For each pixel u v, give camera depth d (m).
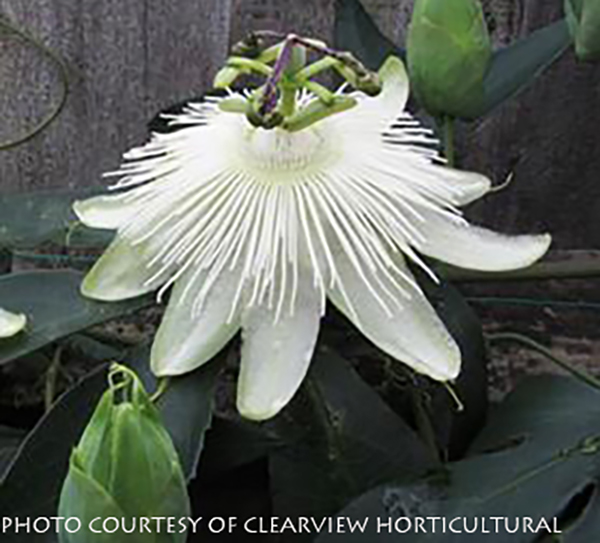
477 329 0.23
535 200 0.29
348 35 0.26
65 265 0.29
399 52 0.26
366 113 0.21
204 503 0.24
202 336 0.20
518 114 0.28
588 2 0.21
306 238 0.20
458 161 0.29
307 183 0.20
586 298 0.29
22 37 0.28
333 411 0.22
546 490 0.20
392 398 0.26
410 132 0.22
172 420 0.20
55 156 0.29
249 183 0.20
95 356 0.27
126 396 0.17
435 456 0.23
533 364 0.29
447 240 0.21
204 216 0.20
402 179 0.20
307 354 0.19
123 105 0.29
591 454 0.21
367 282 0.19
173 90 0.29
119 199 0.22
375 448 0.22
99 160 0.29
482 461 0.21
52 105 0.29
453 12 0.21
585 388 0.22
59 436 0.20
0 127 0.29
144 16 0.28
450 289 0.23
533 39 0.25
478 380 0.23
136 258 0.21
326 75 0.28
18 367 0.28
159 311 0.28
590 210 0.29
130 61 0.28
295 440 0.22
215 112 0.21
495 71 0.25
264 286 0.19
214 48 0.28
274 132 0.20
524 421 0.22
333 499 0.22
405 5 0.28
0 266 0.28
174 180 0.20
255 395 0.19
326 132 0.20
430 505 0.20
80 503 0.16
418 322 0.20
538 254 0.21
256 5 0.28
